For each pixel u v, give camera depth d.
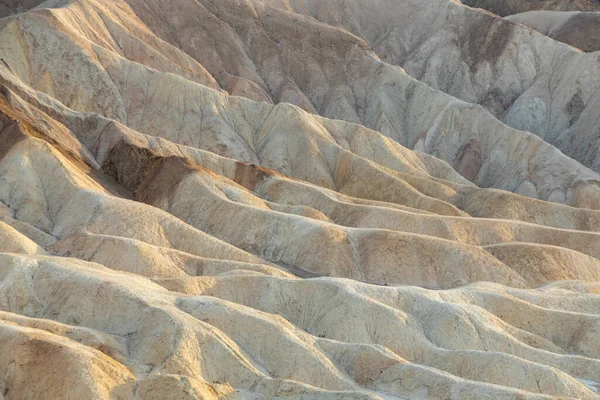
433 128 152.62
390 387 55.22
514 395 51.50
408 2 196.62
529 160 140.88
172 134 126.75
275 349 57.41
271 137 131.00
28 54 123.50
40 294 61.47
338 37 170.25
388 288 68.88
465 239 97.12
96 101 125.06
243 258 84.06
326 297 66.38
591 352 67.19
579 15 186.50
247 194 99.50
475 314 66.25
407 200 116.38
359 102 162.12
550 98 163.75
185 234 84.44
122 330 57.56
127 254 74.88
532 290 78.12
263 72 161.12
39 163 90.62
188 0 160.25
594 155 145.75
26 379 48.62
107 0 145.88
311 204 105.06
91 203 85.62
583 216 117.19
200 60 154.25
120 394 48.88
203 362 54.12
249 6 168.62
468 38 180.38
